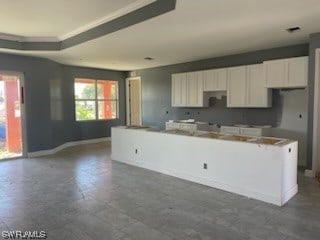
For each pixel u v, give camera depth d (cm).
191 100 693
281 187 332
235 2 294
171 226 283
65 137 780
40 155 651
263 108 583
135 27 384
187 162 439
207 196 367
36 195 376
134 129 547
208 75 647
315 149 453
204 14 331
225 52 593
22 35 529
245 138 400
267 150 340
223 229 275
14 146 612
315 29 411
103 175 473
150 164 507
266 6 308
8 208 331
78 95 820
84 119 841
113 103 929
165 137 473
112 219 300
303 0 290
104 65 788
